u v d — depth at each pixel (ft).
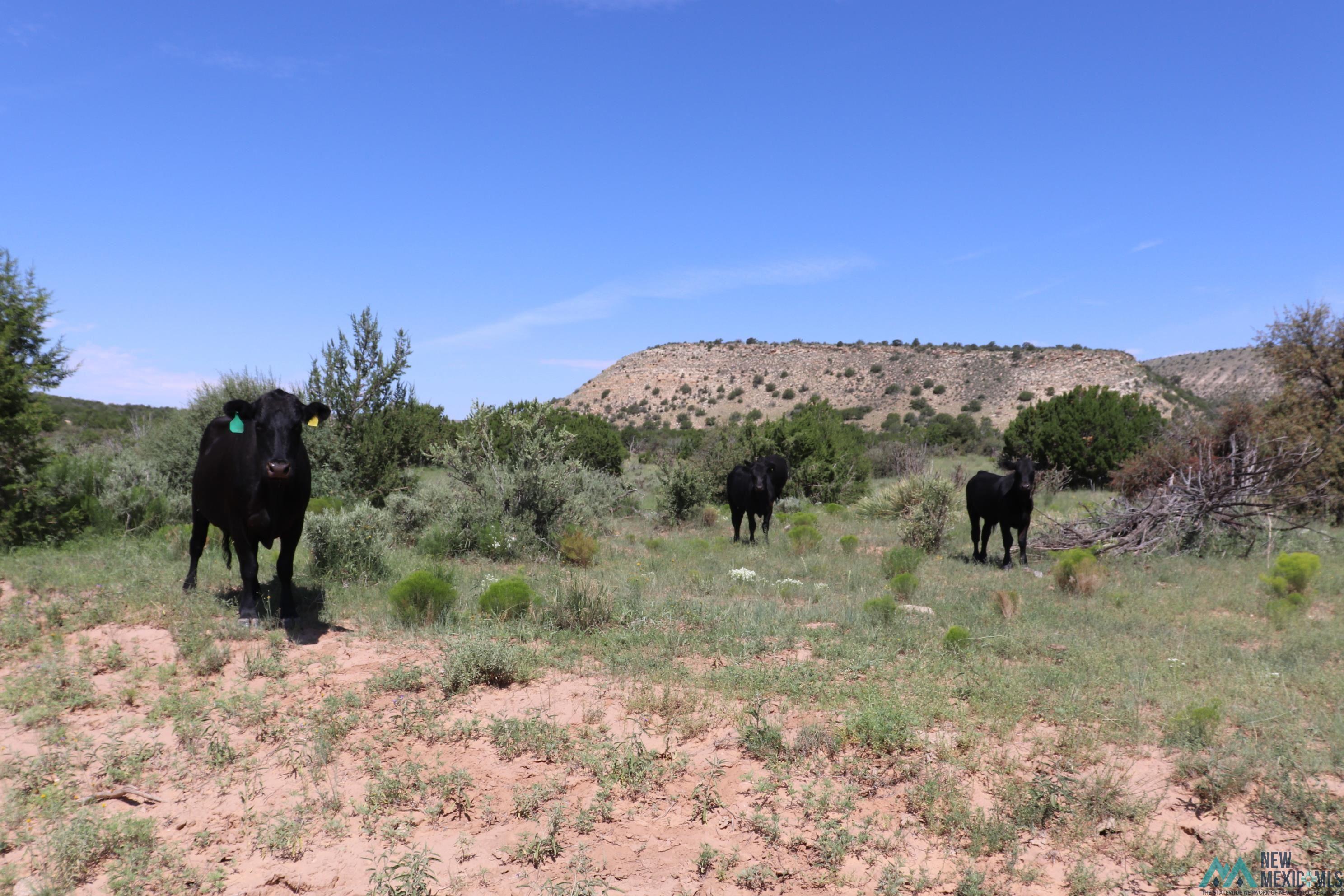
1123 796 13.96
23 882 12.34
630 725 16.89
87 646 21.40
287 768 15.43
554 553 39.83
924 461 98.89
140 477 43.60
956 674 19.99
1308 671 20.61
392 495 43.52
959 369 297.74
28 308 38.63
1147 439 84.43
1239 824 13.25
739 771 14.96
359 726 16.92
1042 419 95.96
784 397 313.94
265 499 21.98
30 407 35.99
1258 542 43.16
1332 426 50.85
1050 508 63.36
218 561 32.17
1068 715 17.28
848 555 41.52
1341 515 49.88
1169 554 42.60
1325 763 14.94
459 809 13.93
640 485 76.18
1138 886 11.77
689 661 21.35
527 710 17.63
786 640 22.80
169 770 15.48
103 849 13.03
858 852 12.61
